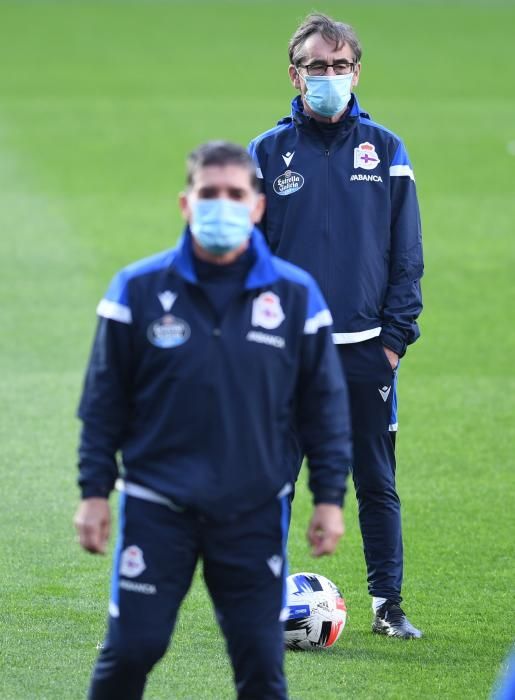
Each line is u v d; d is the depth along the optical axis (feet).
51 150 299.58
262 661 53.01
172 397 52.75
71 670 69.05
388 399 75.87
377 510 76.79
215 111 352.28
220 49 462.60
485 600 83.10
